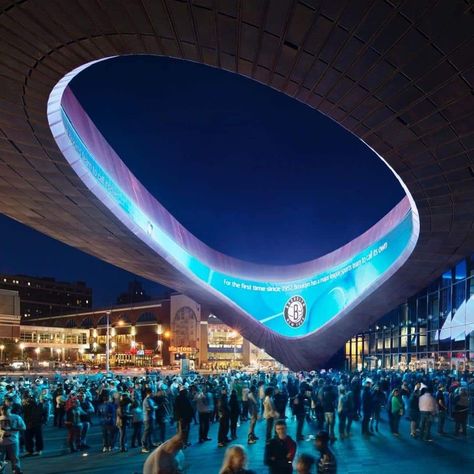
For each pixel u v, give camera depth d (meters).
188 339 112.44
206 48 15.38
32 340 135.38
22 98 19.03
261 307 52.44
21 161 24.80
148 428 16.03
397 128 18.56
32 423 15.38
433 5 12.13
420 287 40.53
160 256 38.41
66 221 33.38
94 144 27.33
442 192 24.73
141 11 13.71
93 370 92.75
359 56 14.55
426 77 15.16
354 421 22.61
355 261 46.62
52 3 13.55
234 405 18.27
